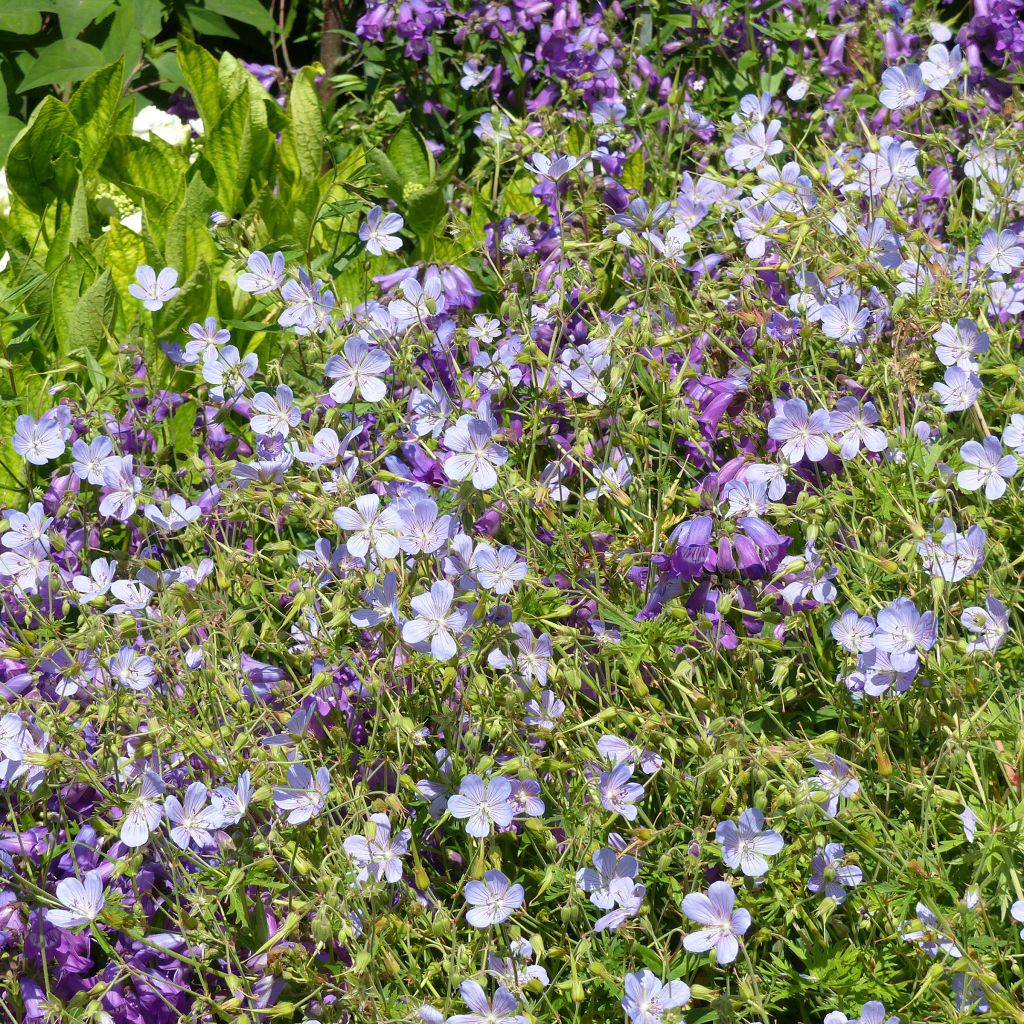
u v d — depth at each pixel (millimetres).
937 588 1603
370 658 1709
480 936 1600
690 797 1642
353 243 2158
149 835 1629
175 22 3105
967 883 1615
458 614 1638
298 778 1625
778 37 2344
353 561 1713
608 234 1900
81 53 2646
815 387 1784
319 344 1801
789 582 1686
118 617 1672
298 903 1583
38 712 1640
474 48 2457
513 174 2156
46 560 1762
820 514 1674
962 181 1944
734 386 1788
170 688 1674
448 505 1773
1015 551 1753
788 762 1586
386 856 1609
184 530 1798
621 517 1778
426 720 1692
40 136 2152
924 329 1761
